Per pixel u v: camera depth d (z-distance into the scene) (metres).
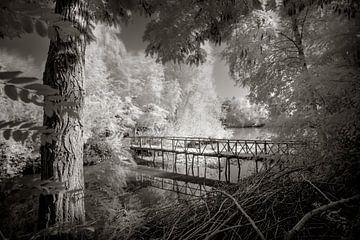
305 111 3.37
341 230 1.28
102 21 3.07
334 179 1.75
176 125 19.47
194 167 13.10
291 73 5.75
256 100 7.07
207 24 3.38
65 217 1.88
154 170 10.89
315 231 1.35
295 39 5.85
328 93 2.66
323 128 2.25
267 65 6.33
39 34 0.48
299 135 3.17
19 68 5.40
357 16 3.43
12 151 4.25
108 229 1.78
